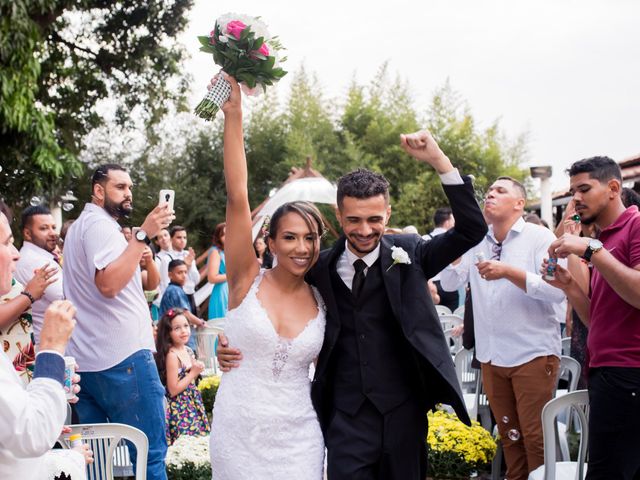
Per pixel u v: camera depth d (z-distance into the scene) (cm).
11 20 964
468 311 514
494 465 480
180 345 548
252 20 257
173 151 1858
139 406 395
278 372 271
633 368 301
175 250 877
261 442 267
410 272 274
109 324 391
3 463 213
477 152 1870
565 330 697
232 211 273
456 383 264
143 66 1445
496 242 451
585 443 332
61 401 217
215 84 259
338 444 270
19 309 329
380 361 271
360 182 263
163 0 1442
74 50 1445
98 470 318
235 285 281
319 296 287
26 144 1053
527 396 421
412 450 272
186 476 454
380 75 1977
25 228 462
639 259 303
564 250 307
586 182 329
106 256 385
